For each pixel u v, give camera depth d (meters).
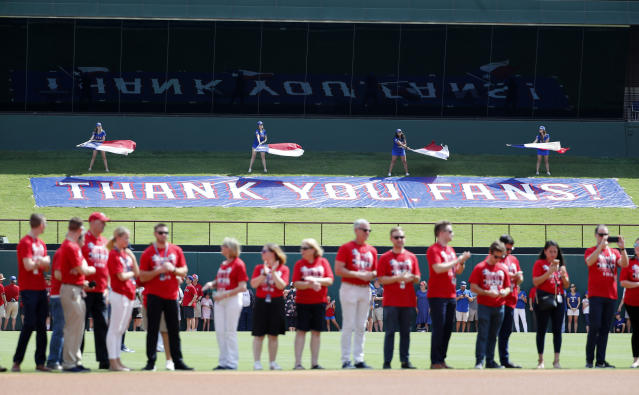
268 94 72.81
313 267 23.62
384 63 72.62
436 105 73.06
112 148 66.25
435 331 23.77
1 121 71.44
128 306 22.72
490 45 72.38
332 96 73.00
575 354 32.41
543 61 72.44
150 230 58.00
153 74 72.00
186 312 46.47
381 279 23.67
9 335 39.56
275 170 68.94
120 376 19.88
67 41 71.19
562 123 73.12
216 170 68.62
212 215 61.22
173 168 68.69
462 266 24.77
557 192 66.06
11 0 69.94
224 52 72.19
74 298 22.02
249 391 17.11
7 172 66.75
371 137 73.25
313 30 72.19
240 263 23.70
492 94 73.00
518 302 49.09
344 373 20.75
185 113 72.69
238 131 72.88
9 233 56.62
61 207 61.31
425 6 71.69
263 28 72.00
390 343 23.73
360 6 71.62
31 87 71.56
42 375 20.14
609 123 73.12
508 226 59.53
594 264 25.64
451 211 62.91
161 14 70.88
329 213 62.16
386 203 63.81
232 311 23.62
